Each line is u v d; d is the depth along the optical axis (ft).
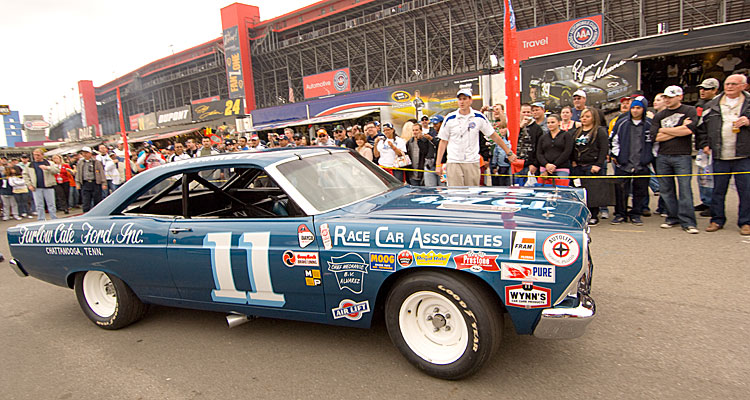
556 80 31.48
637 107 18.48
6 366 9.86
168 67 190.60
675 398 7.07
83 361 9.87
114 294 11.52
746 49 33.04
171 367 9.28
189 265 9.81
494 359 8.69
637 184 19.22
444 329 8.13
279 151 10.62
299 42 134.10
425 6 102.47
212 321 11.68
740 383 7.37
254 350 9.78
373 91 55.88
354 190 10.18
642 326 9.68
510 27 17.75
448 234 7.54
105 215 11.16
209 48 176.76
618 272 13.26
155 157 36.19
